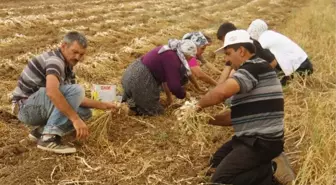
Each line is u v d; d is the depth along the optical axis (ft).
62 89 15.33
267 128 12.94
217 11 58.70
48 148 15.55
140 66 18.58
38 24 39.04
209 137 16.74
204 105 13.43
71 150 15.62
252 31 24.00
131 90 18.69
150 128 18.02
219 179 13.16
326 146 14.28
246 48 12.92
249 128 13.11
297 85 23.04
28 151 15.93
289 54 23.43
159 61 18.31
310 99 20.34
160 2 64.75
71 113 14.87
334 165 13.62
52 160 15.28
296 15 52.03
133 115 19.34
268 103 12.89
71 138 16.71
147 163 14.97
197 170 14.89
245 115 13.09
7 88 22.22
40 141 15.65
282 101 13.16
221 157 14.47
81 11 48.96
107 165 15.11
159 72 18.49
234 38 12.98
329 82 24.09
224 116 16.11
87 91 21.50
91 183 14.01
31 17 40.27
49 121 15.47
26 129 17.80
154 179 14.33
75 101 15.40
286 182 13.69
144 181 14.25
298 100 21.47
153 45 32.71
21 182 14.02
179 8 58.54
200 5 64.75
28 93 15.60
